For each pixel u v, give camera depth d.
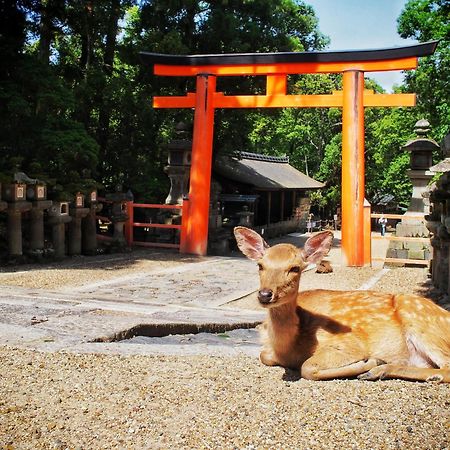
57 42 22.64
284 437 3.39
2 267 12.93
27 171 15.62
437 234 9.53
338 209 42.97
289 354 4.68
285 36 22.27
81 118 19.95
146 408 3.83
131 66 23.45
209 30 21.30
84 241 16.17
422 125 17.81
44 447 3.30
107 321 6.62
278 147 46.09
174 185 19.64
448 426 3.49
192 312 8.25
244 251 4.66
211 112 16.59
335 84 42.91
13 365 4.73
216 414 3.72
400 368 4.36
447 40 22.20
